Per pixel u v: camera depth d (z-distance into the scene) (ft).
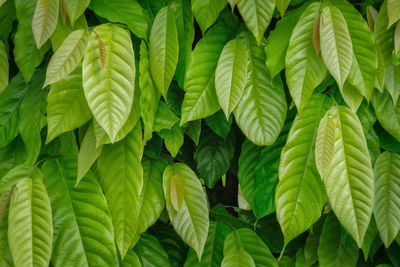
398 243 5.32
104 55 4.58
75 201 4.80
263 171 5.21
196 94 5.04
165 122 5.03
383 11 4.94
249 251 5.26
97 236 4.78
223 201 6.33
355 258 5.38
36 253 4.61
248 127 5.04
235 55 4.99
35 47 4.91
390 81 5.01
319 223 5.52
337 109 4.91
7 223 4.72
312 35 4.83
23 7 4.88
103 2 4.88
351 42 4.75
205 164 5.71
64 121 4.69
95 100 4.54
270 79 5.04
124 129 4.74
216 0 4.90
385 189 5.18
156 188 5.19
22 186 4.67
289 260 5.62
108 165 4.86
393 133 5.11
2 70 5.00
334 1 4.88
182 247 5.63
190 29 5.01
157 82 4.88
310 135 4.98
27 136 5.00
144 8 5.12
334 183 4.83
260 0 4.80
